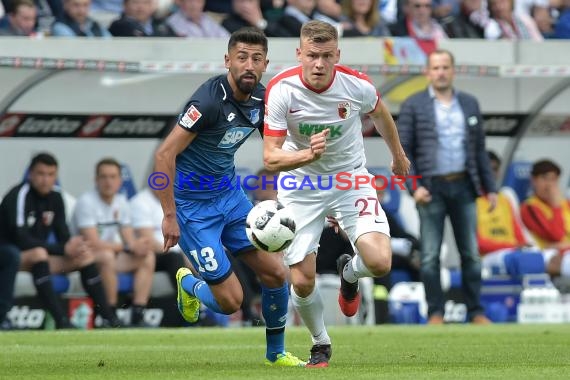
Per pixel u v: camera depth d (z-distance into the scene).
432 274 41.97
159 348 30.17
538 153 53.25
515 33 56.16
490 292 48.25
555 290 47.31
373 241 23.94
